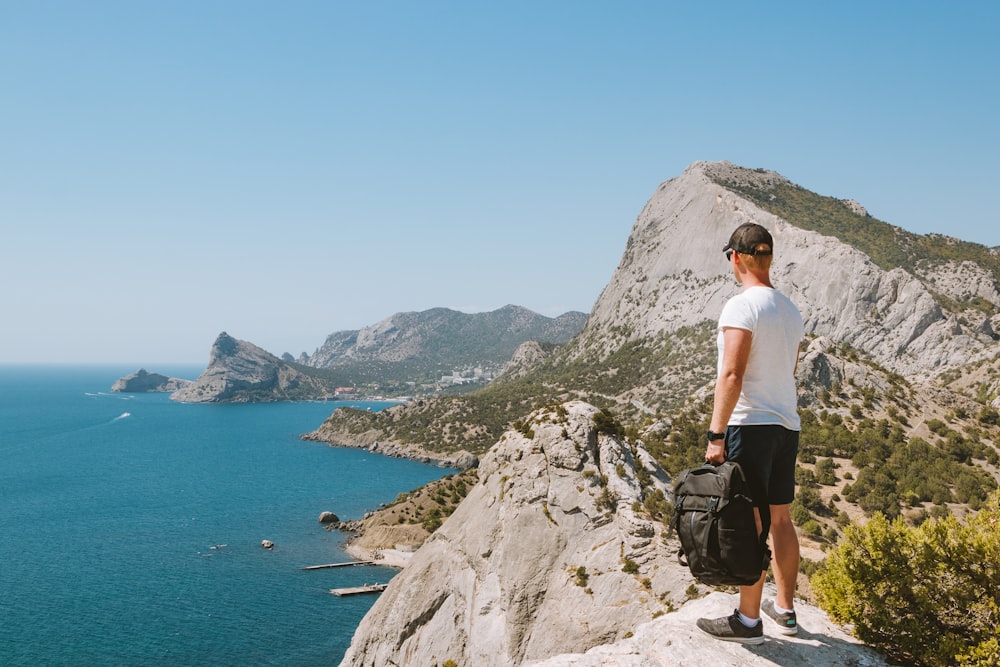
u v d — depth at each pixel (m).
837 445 93.06
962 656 6.04
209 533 130.75
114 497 168.12
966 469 80.50
